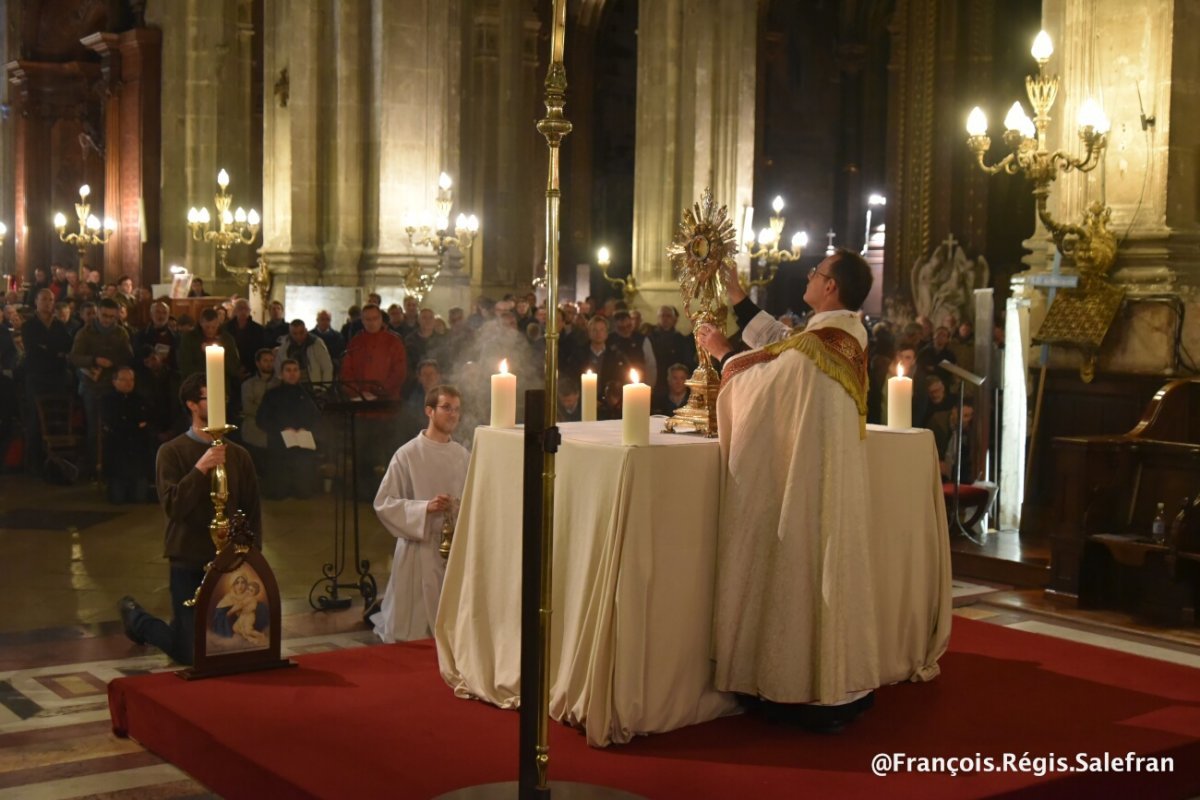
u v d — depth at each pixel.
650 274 18.48
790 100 35.06
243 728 4.84
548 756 4.30
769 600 4.86
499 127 25.80
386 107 15.60
